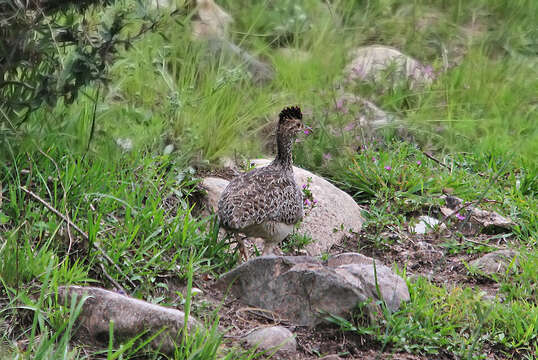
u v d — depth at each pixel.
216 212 11.02
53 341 7.26
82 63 9.34
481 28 20.92
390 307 9.00
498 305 9.47
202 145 12.73
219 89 13.75
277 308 9.02
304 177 12.65
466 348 8.65
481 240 12.15
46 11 9.15
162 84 13.28
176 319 7.67
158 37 13.86
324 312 8.73
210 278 9.75
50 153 10.34
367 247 11.87
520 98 17.48
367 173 13.57
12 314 7.81
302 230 11.71
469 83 17.61
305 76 16.38
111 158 10.80
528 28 20.72
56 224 9.23
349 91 16.61
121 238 9.60
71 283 8.41
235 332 8.56
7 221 9.25
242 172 12.89
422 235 12.27
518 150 15.16
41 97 9.34
